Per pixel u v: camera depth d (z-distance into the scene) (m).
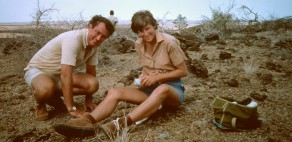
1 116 4.21
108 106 3.42
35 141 3.37
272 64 6.36
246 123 3.35
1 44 9.20
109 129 3.19
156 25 3.51
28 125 3.88
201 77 5.61
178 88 3.74
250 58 7.37
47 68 3.91
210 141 3.17
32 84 3.88
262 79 5.48
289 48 8.16
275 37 10.61
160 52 3.59
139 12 3.46
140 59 3.79
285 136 3.24
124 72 6.25
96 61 4.12
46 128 3.71
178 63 3.58
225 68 6.35
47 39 7.32
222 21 11.59
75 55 3.66
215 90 4.90
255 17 12.70
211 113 3.85
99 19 3.63
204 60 7.15
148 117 3.68
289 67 6.51
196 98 4.47
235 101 3.54
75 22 7.43
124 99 3.53
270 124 3.53
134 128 3.49
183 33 9.83
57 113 4.18
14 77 6.40
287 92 4.77
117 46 8.46
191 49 8.35
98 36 3.65
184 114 3.84
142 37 3.47
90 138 3.34
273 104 4.18
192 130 3.42
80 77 4.00
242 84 5.25
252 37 10.68
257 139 3.17
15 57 7.46
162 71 3.66
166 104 3.72
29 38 7.43
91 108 4.14
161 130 3.44
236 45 9.32
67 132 3.25
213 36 10.10
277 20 13.14
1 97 5.08
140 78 3.63
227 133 3.31
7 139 3.46
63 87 3.66
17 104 4.68
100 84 5.48
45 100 3.90
